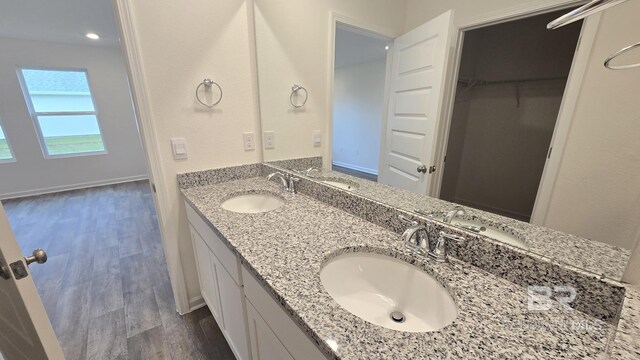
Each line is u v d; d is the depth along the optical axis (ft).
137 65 4.13
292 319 2.13
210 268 4.37
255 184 5.41
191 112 4.81
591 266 2.00
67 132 14.80
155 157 4.63
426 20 3.04
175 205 5.05
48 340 2.64
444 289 2.39
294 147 5.28
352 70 4.12
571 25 1.94
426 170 3.19
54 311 5.66
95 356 4.59
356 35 3.97
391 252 2.88
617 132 1.82
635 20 1.65
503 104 2.41
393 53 3.51
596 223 1.99
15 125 13.17
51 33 12.03
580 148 2.01
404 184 3.50
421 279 2.64
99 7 9.37
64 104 14.49
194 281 5.64
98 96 15.05
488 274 2.45
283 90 5.16
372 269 2.97
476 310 2.00
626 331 1.49
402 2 3.29
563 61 2.01
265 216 3.80
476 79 2.60
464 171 2.80
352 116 4.20
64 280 6.73
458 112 2.80
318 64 4.62
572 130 2.03
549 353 1.63
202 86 4.81
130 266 7.36
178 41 4.42
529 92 2.22
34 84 13.56
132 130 16.37
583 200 2.04
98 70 14.79
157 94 4.42
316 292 2.19
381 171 3.82
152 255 7.93
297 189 5.02
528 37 2.19
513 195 2.42
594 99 1.89
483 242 2.48
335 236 3.18
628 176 1.82
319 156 4.92
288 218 3.72
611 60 1.78
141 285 6.54
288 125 5.24
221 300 4.16
